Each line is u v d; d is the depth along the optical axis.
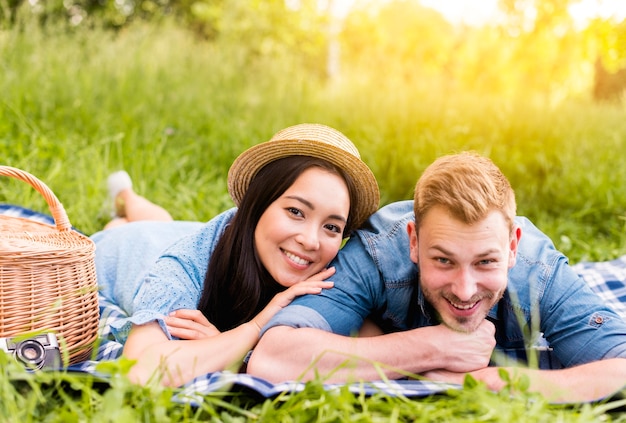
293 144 2.46
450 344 2.21
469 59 9.62
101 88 6.35
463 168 2.13
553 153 5.92
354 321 2.37
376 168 5.57
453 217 2.06
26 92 5.82
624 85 9.89
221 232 2.72
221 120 6.34
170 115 6.22
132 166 4.86
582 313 2.27
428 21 11.09
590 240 4.54
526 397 1.91
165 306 2.40
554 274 2.36
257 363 2.16
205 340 2.26
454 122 6.22
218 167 5.57
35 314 2.18
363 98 7.04
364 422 1.81
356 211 2.69
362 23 11.84
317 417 1.84
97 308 2.43
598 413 1.96
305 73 8.98
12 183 4.29
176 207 4.45
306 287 2.35
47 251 2.20
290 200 2.43
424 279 2.17
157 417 1.74
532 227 2.59
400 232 2.47
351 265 2.43
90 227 3.97
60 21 8.30
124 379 1.80
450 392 1.93
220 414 1.94
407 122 6.18
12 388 1.82
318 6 12.31
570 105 7.42
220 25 11.55
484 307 2.17
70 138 5.27
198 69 7.77
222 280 2.55
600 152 6.16
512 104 6.60
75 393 2.00
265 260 2.49
